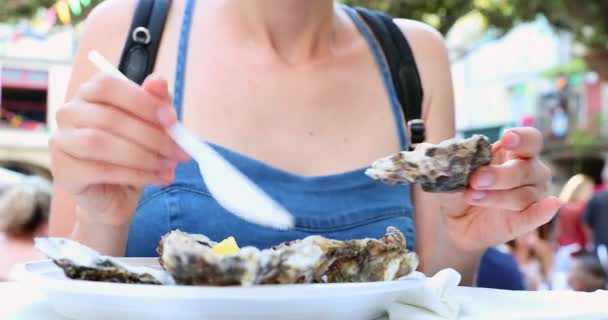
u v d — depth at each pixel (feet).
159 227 4.08
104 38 4.66
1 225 9.46
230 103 4.48
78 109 2.58
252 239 4.07
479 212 3.70
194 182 4.15
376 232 4.27
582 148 40.45
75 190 2.75
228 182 2.32
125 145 2.57
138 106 2.53
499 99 50.98
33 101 37.22
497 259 9.53
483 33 22.17
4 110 37.47
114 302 2.01
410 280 2.36
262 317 2.03
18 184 9.98
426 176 2.75
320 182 4.28
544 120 46.91
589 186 20.90
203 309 1.98
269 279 2.09
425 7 18.97
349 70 4.80
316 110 4.57
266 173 4.20
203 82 4.53
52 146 2.69
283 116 4.51
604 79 19.27
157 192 4.17
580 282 12.97
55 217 4.38
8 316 2.19
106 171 2.63
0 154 38.01
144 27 4.62
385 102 4.80
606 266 14.83
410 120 4.82
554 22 21.16
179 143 2.41
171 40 4.65
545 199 3.27
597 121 41.86
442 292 2.35
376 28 5.11
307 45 4.71
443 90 5.12
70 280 2.10
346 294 2.10
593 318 2.29
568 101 45.85
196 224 4.07
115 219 3.03
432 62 5.13
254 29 4.70
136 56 4.51
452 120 5.20
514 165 2.98
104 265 2.23
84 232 3.27
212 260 2.03
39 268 2.47
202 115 4.44
